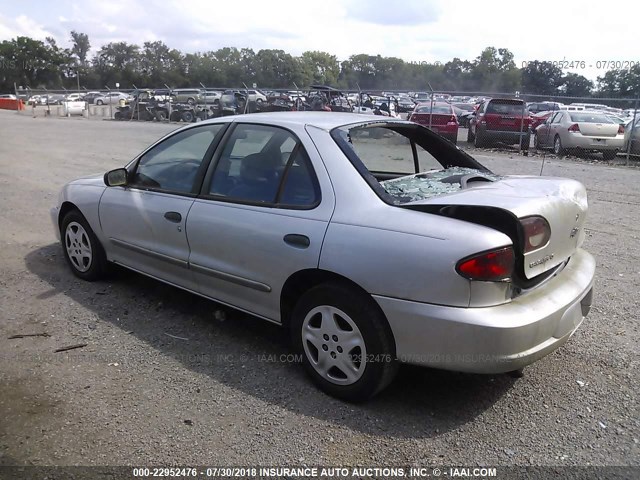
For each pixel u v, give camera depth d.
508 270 2.87
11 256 5.91
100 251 4.99
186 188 4.14
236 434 2.99
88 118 34.44
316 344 3.37
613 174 12.41
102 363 3.71
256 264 3.58
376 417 3.16
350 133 3.61
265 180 3.67
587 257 3.77
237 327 4.29
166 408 3.21
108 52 102.44
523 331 2.85
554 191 3.38
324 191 3.35
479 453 2.86
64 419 3.10
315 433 3.01
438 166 4.47
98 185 4.95
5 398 3.29
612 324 4.36
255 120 3.91
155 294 4.89
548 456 2.84
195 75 91.88
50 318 4.38
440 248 2.86
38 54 99.75
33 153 15.68
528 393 3.41
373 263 3.01
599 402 3.31
